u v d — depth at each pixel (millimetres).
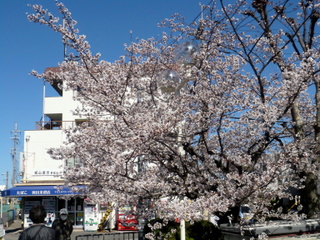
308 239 6195
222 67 8695
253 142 8203
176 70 8648
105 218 24844
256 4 9539
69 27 7953
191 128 7863
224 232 7289
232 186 7129
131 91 8516
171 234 7371
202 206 6516
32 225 5566
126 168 7168
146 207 7637
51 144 27766
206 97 7824
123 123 7051
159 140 7348
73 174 7926
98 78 8352
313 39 10070
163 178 7789
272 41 9609
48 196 27109
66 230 9547
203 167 8227
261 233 6215
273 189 7922
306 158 7336
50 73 8703
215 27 9211
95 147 7301
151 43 9062
